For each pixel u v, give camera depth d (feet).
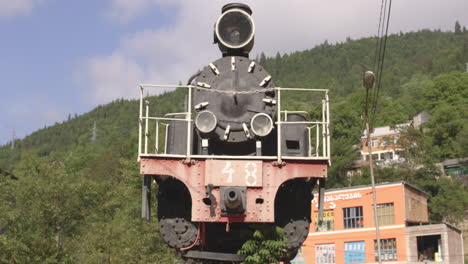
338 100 499.51
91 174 298.15
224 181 38.06
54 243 94.48
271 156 39.34
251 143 41.78
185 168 38.55
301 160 38.91
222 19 44.62
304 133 41.88
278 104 40.14
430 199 222.89
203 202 38.17
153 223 104.94
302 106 321.93
